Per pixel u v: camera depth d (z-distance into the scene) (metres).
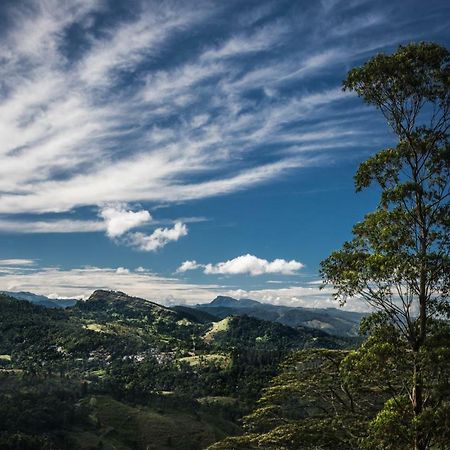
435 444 18.89
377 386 24.69
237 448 27.75
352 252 21.31
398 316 19.83
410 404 19.12
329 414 28.23
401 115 21.20
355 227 21.25
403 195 19.88
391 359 19.39
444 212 19.98
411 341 19.62
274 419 30.28
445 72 20.11
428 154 21.03
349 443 24.30
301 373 29.98
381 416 18.42
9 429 140.12
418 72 20.31
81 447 141.25
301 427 25.66
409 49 20.06
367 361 19.11
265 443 26.66
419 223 20.28
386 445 18.31
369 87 21.30
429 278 19.44
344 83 21.72
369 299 20.36
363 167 21.44
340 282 21.17
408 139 20.98
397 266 18.86
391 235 19.72
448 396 18.08
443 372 18.30
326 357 29.81
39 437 137.38
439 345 18.20
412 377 18.50
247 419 31.34
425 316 19.62
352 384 24.61
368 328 20.09
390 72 20.38
